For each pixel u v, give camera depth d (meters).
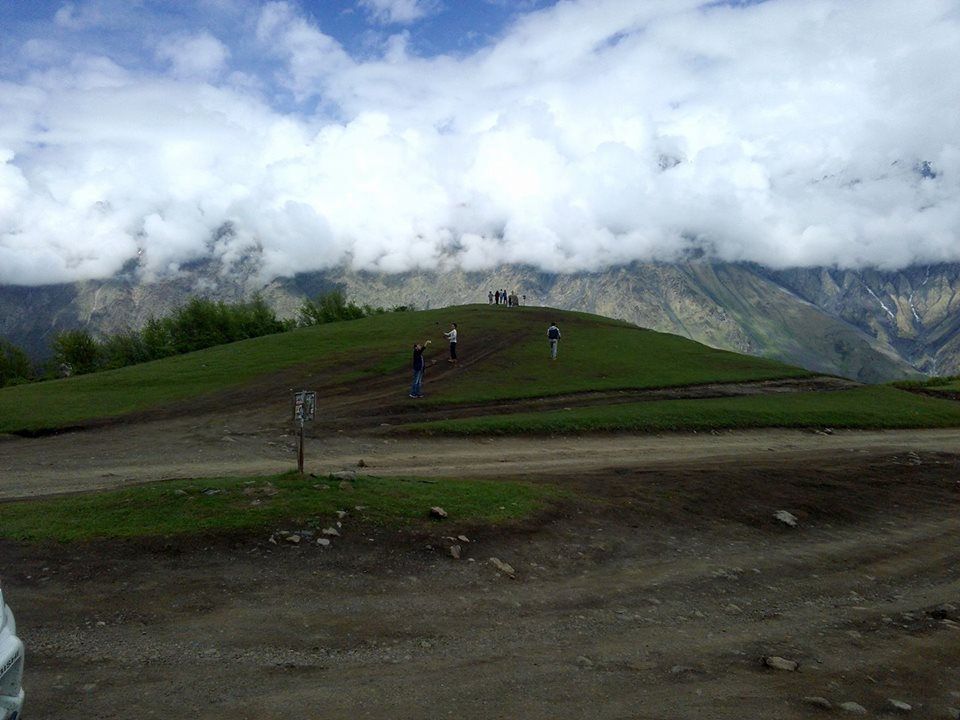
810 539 13.70
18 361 78.81
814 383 40.81
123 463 17.78
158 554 9.32
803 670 7.71
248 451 19.84
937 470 20.30
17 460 18.11
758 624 9.26
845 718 6.59
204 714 5.84
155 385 33.03
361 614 8.32
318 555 9.73
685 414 28.36
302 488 11.84
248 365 38.44
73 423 23.89
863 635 9.14
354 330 53.38
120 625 7.54
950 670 8.12
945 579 12.05
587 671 7.25
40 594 8.12
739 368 43.28
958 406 37.84
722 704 6.68
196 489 11.60
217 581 8.76
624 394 33.66
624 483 15.53
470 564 10.16
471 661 7.31
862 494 17.02
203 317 76.50
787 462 19.72
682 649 8.09
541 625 8.51
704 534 13.15
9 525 10.09
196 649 7.11
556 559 10.88
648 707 6.50
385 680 6.73
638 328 65.12
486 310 69.31
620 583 10.26
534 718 6.12
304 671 6.81
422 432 23.38
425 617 8.43
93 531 9.84
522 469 17.61
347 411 27.09
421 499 12.18
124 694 6.13
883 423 31.44
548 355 43.69
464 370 37.69
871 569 12.27
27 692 6.03
